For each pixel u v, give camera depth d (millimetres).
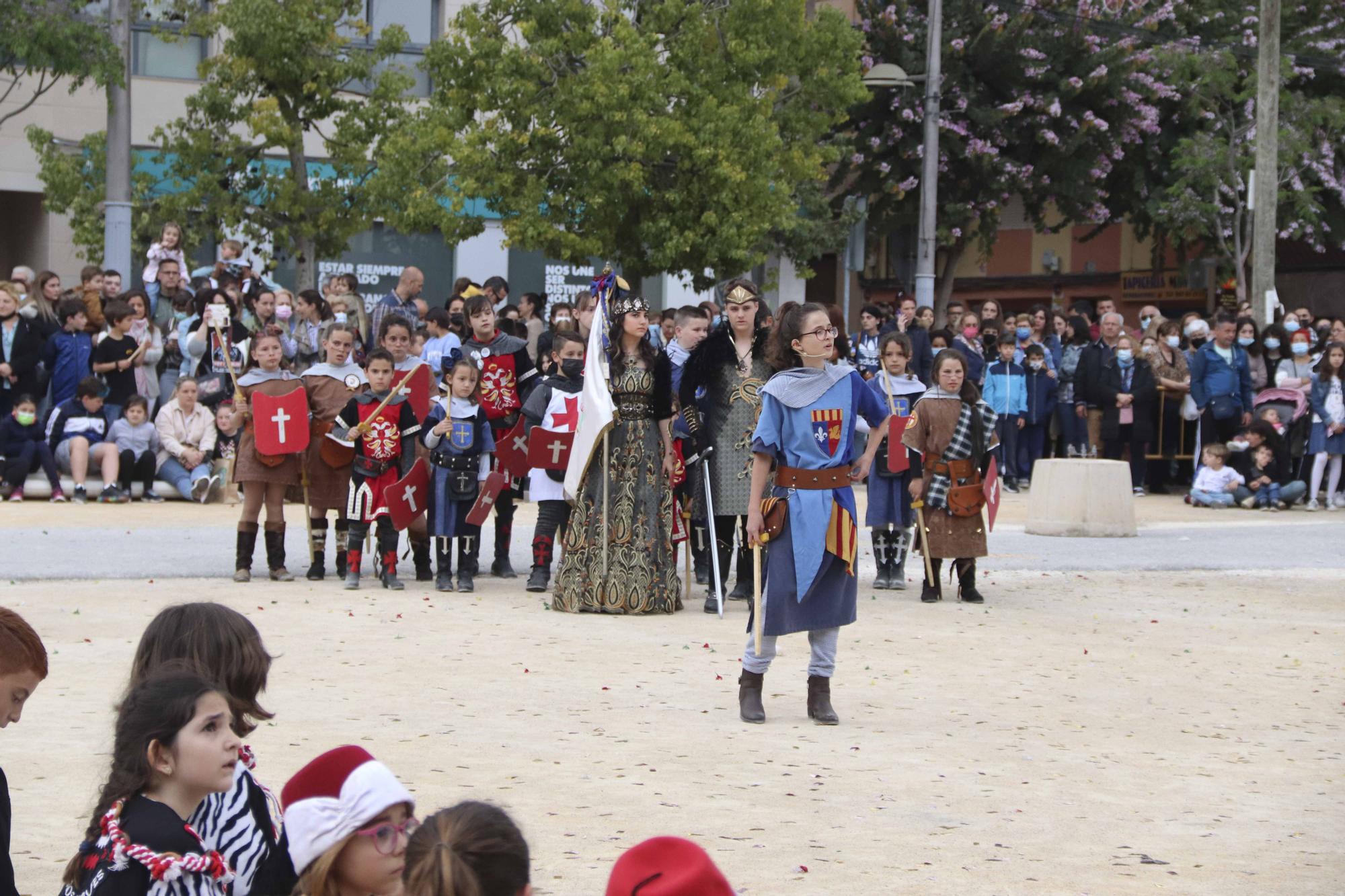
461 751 8266
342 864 3939
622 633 12312
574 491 13305
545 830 6859
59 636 11164
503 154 29203
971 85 41719
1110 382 26203
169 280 22656
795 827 7070
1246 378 25500
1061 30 41719
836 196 43562
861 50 41125
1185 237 42656
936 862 6613
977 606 14188
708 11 30578
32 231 34844
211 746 3988
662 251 29938
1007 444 26203
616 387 13461
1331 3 45844
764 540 9352
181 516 19156
